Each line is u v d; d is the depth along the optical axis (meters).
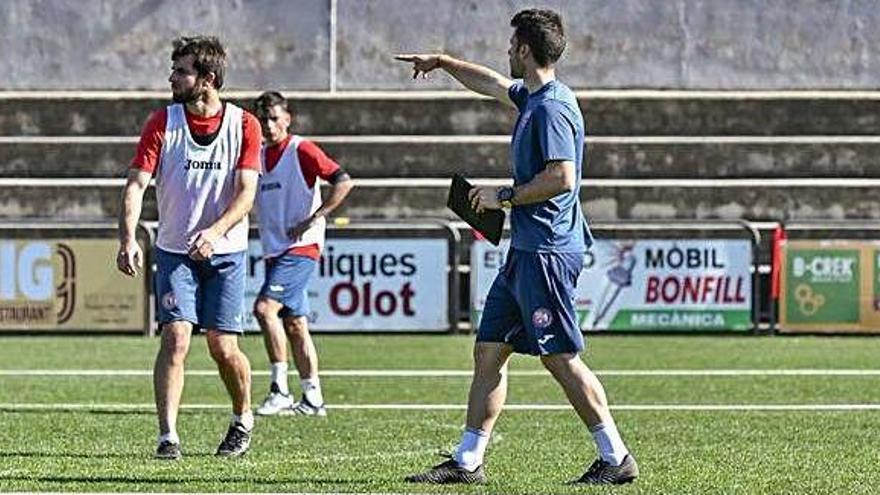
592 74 54.72
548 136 16.81
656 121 52.69
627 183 49.56
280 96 25.95
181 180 19.48
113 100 52.66
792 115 53.00
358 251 40.84
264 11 54.56
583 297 41.09
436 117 52.44
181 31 54.72
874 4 55.09
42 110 52.56
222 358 20.17
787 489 17.64
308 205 25.98
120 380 31.00
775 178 51.09
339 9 54.72
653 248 41.06
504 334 17.41
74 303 40.88
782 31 55.00
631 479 17.58
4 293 40.81
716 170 51.12
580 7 54.69
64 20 54.81
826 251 41.34
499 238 17.31
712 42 54.94
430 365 34.09
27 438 22.42
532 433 23.39
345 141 51.03
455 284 41.00
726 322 41.19
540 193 16.80
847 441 22.42
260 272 40.47
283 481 17.86
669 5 54.84
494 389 17.56
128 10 54.69
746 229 41.12
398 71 54.75
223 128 19.56
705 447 21.73
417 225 41.19
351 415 25.69
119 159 51.16
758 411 26.23
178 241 19.66
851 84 55.09
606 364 34.28
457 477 17.56
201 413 25.75
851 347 38.38
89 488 17.20
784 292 41.31
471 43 54.62
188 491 17.03
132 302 40.84
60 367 33.53
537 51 17.05
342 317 40.94
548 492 16.98
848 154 51.28
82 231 41.12
